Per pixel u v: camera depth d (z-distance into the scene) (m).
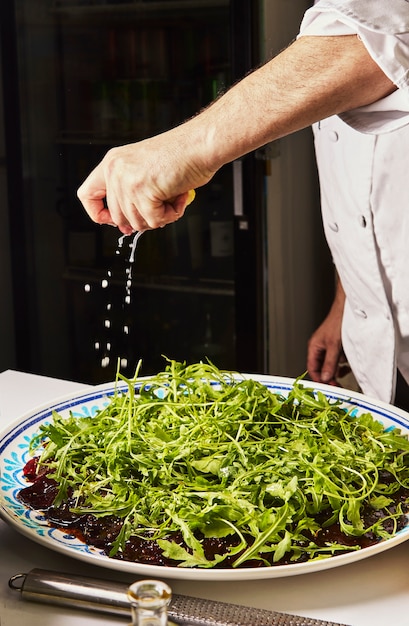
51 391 1.22
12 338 2.47
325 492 0.80
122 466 0.86
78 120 2.25
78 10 2.17
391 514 0.82
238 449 0.86
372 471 0.88
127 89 2.19
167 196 0.91
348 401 1.06
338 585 0.75
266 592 0.74
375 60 0.84
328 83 0.87
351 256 1.42
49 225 2.34
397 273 1.35
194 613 0.66
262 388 0.98
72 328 2.39
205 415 0.93
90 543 0.77
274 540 0.75
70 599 0.69
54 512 0.82
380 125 0.92
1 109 2.28
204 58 2.08
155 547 0.76
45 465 0.91
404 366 1.42
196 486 0.82
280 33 1.99
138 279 2.29
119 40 2.16
